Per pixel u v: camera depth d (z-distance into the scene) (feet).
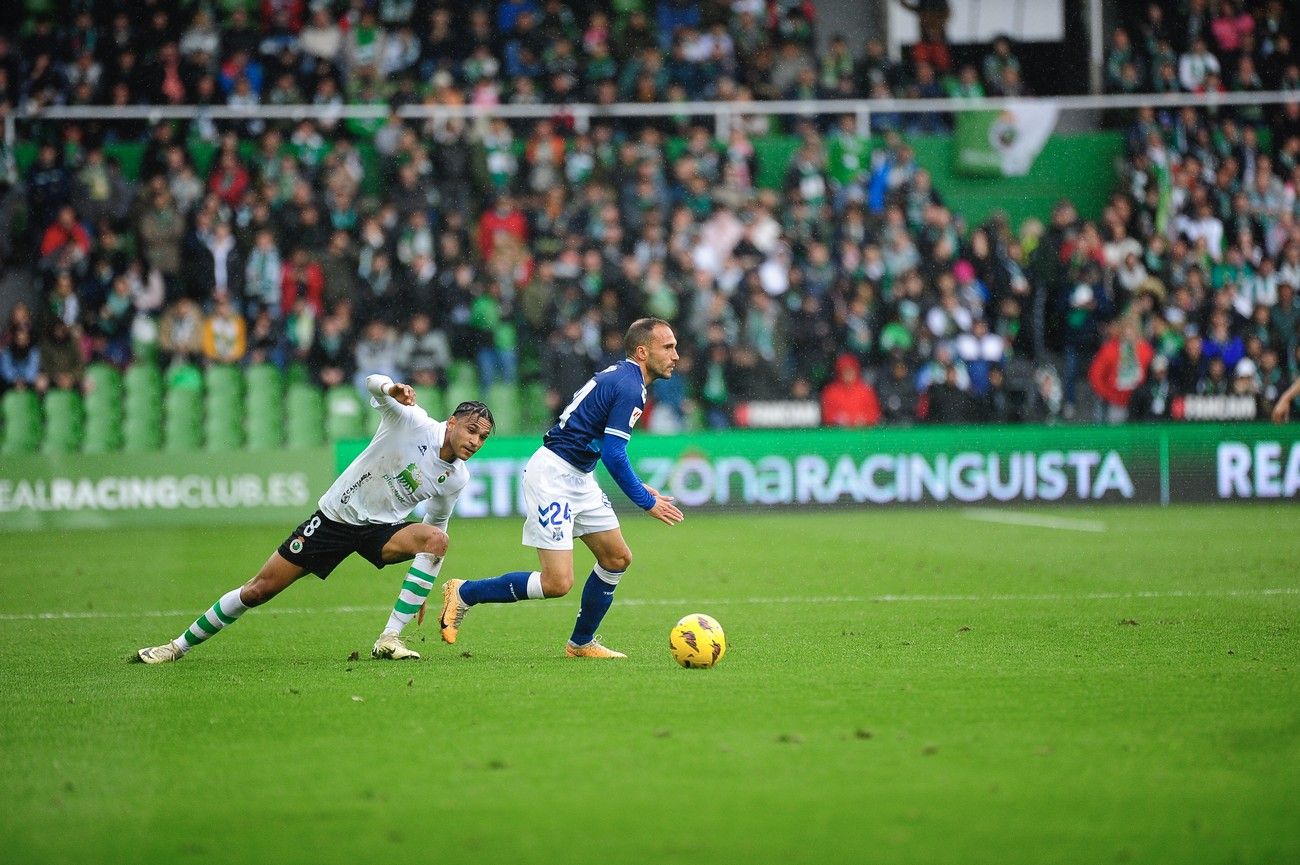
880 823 39.81
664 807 41.45
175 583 105.19
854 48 208.33
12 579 108.06
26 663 69.51
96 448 162.71
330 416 160.66
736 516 160.86
